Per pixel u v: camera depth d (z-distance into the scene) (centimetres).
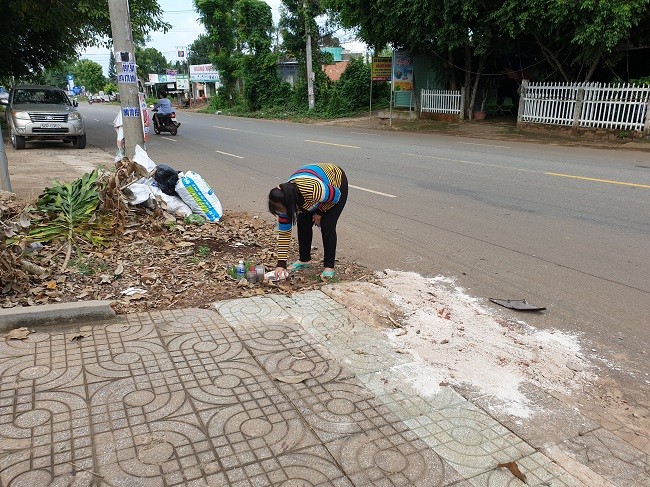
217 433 258
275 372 314
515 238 620
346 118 2938
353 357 334
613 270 515
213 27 4256
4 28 1873
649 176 995
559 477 236
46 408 273
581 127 1738
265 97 3712
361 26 2342
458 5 1825
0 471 229
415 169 1105
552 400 296
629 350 361
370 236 632
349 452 248
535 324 398
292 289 448
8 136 1905
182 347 340
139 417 268
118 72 825
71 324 367
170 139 1850
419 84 2533
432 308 416
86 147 1631
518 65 2289
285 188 419
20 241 441
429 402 289
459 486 229
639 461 248
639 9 1477
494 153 1355
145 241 548
